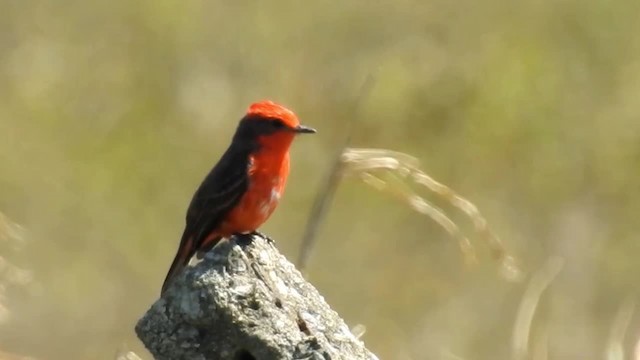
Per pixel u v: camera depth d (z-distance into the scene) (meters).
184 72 19.08
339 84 18.91
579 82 19.22
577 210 18.20
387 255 17.05
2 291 15.03
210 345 8.20
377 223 17.23
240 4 19.58
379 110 18.59
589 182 18.52
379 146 18.50
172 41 19.23
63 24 19.45
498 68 19.06
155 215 17.92
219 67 19.14
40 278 16.30
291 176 17.83
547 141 18.69
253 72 19.11
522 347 13.52
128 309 16.78
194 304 8.16
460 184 18.36
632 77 19.19
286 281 8.52
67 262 17.11
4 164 18.11
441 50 19.28
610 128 18.81
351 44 19.41
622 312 13.71
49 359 15.69
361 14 19.50
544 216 18.19
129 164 18.34
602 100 19.09
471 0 19.70
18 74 19.06
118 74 19.09
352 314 16.48
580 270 17.28
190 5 19.39
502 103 18.83
